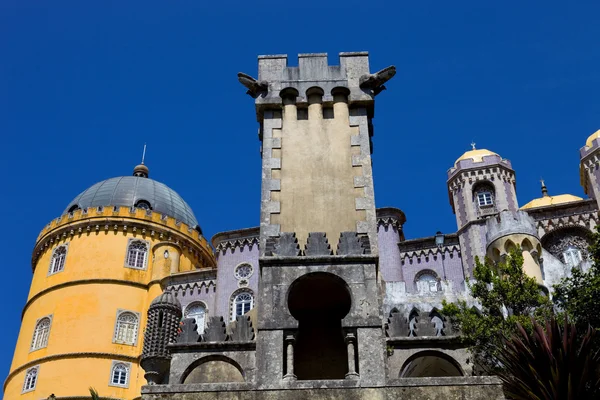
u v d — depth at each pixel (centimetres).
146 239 5825
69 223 5812
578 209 5050
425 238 5206
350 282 1891
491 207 5297
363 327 1811
